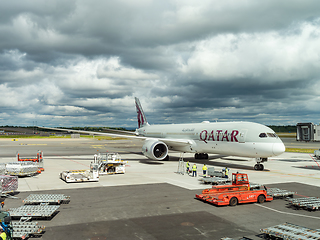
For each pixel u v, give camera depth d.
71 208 15.77
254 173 29.28
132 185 22.53
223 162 39.44
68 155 50.12
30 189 20.86
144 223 13.30
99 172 28.16
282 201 17.98
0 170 25.28
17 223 12.24
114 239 11.32
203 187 21.78
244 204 17.09
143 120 57.81
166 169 32.38
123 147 74.69
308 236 10.98
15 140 116.56
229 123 35.16
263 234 12.02
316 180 25.19
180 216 14.45
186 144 39.56
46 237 11.49
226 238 11.06
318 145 81.38
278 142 28.64
